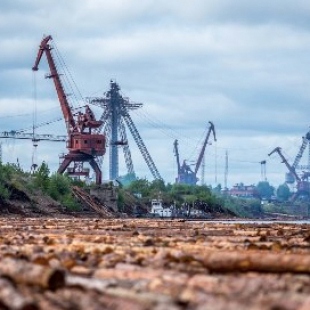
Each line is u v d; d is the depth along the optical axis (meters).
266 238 102.06
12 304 31.75
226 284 39.66
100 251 69.81
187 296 34.78
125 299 34.12
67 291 36.44
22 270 39.75
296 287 38.50
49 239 92.38
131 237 103.81
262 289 38.03
